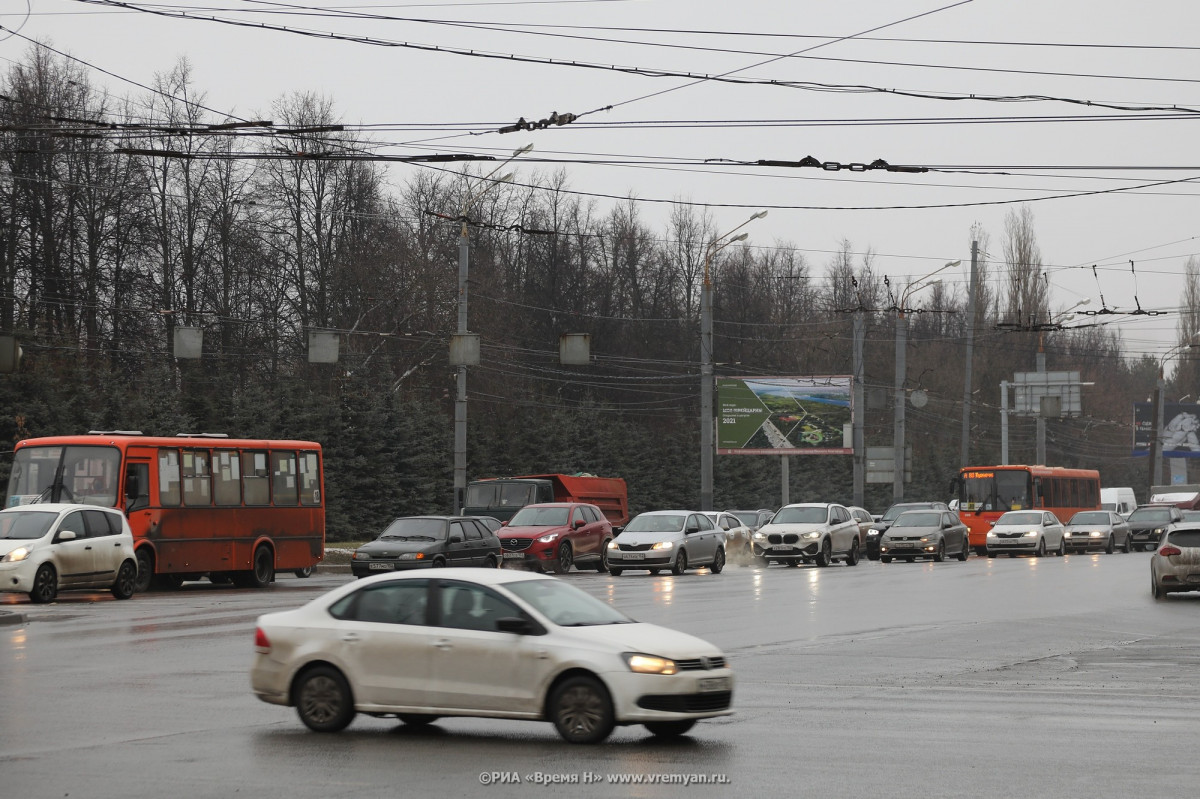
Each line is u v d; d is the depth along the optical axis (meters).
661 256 123.75
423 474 88.81
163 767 14.91
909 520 71.19
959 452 152.75
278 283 89.94
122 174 78.94
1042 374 112.12
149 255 82.19
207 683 21.83
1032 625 34.25
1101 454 178.38
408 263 94.19
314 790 13.71
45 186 75.06
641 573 59.53
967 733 17.48
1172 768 14.94
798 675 23.98
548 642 16.59
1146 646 29.53
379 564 45.69
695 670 16.59
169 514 44.84
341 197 92.88
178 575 47.31
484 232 105.25
